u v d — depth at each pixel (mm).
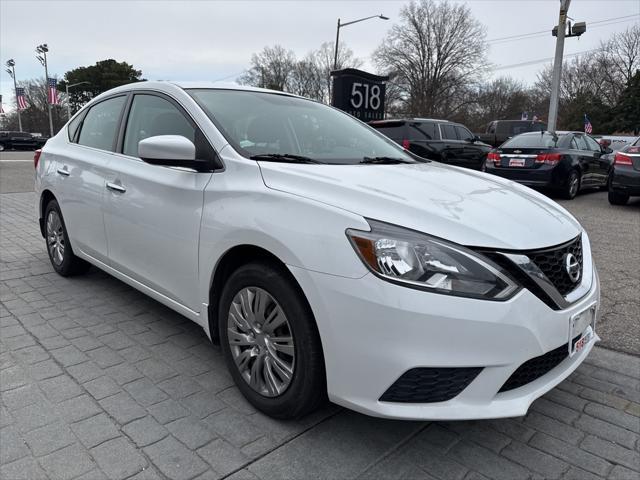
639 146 8859
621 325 3676
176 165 2668
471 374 1992
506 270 2010
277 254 2205
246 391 2545
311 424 2432
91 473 2070
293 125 3199
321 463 2164
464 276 1935
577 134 11023
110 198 3408
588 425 2482
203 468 2115
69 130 4402
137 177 3143
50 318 3660
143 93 3457
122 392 2689
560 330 2131
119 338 3350
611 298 4242
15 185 12055
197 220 2656
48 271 4773
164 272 3008
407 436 2365
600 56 58625
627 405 2658
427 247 1955
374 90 8523
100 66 69500
